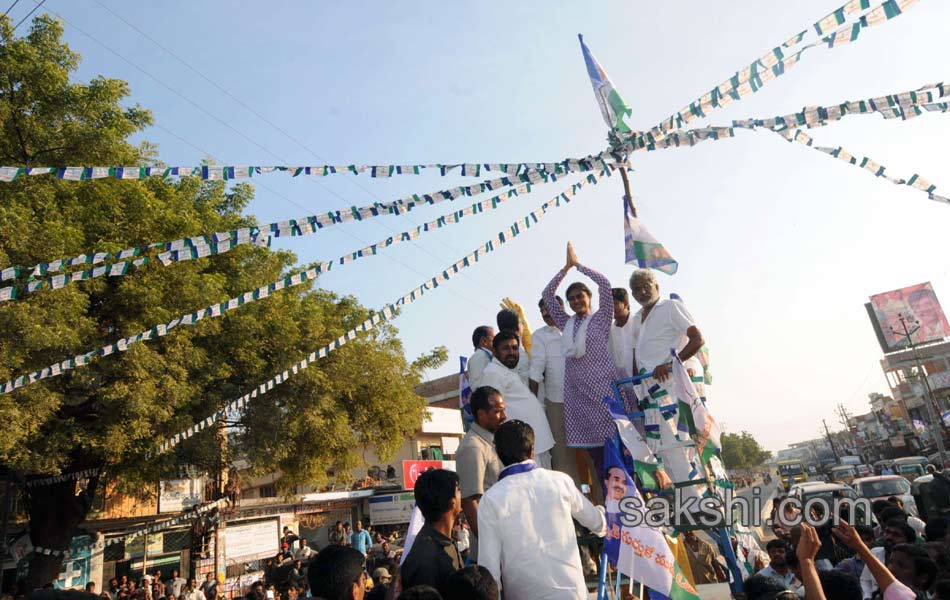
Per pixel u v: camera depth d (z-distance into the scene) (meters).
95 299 13.60
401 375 21.70
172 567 21.19
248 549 21.45
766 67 4.02
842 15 3.66
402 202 4.81
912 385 53.62
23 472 13.37
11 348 10.95
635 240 5.64
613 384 5.13
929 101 3.74
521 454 3.59
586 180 5.89
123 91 14.14
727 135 4.48
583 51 5.20
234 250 16.81
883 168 4.36
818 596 3.16
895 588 3.16
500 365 5.29
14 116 12.70
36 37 13.49
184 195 16.42
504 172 4.82
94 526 19.39
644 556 3.83
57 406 12.21
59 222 11.84
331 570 3.11
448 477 3.48
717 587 4.88
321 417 18.02
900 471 25.64
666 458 4.77
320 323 18.59
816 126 4.12
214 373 15.28
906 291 53.75
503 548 3.35
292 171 4.55
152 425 14.20
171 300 14.16
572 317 5.61
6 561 17.39
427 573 3.20
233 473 21.19
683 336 5.13
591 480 5.61
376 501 27.98
